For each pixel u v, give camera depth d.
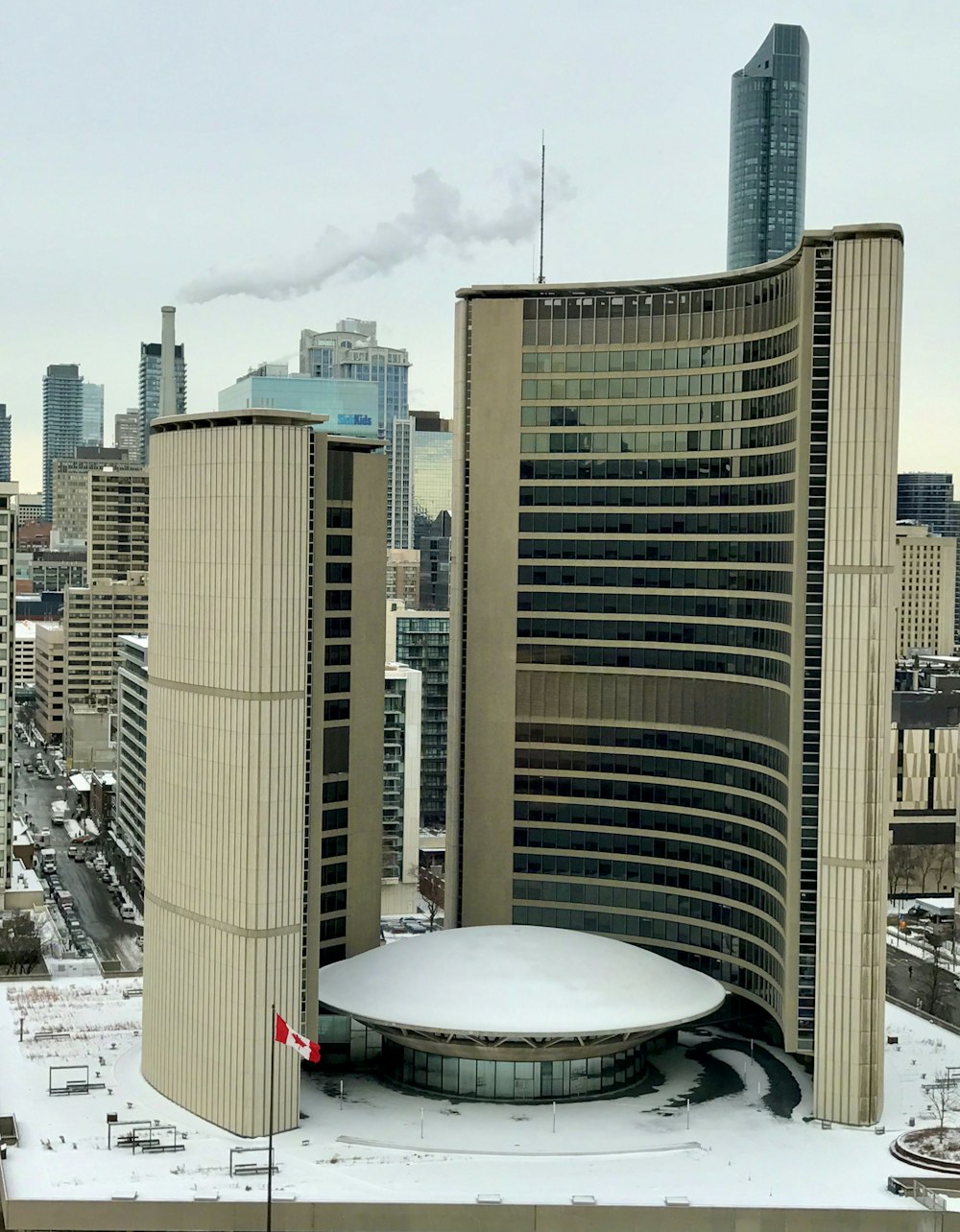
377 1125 123.94
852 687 125.06
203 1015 125.00
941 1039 150.62
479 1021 126.19
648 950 157.38
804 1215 106.94
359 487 149.75
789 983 131.00
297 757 122.69
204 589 126.19
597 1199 108.25
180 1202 106.38
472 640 163.75
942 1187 112.38
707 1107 129.75
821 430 128.00
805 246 127.44
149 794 135.75
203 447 126.06
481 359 162.00
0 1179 110.19
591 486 158.50
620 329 157.00
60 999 161.50
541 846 162.25
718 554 150.25
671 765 155.00
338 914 152.50
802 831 130.25
